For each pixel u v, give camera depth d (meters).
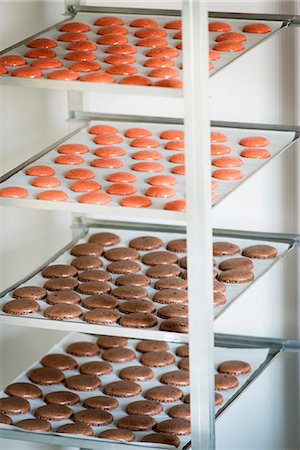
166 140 2.75
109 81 2.37
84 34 2.67
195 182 2.17
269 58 2.90
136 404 2.61
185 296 2.62
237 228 3.03
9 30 2.87
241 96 2.94
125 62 2.48
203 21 2.09
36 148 3.01
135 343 2.91
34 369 2.79
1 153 2.92
